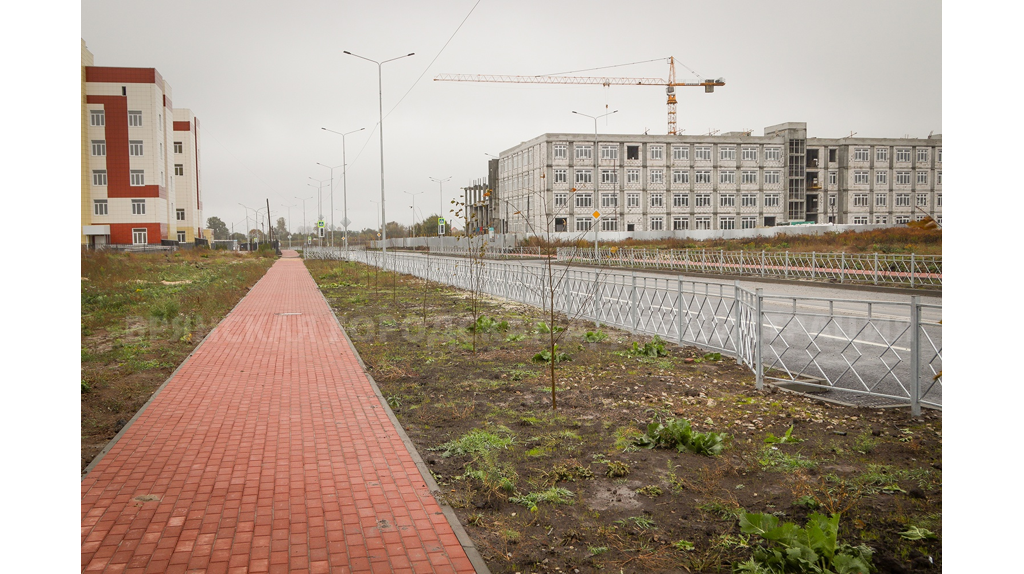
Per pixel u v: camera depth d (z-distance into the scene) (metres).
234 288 24.42
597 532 4.16
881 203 81.38
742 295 9.66
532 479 5.06
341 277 31.95
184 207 81.00
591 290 17.41
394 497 4.71
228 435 6.22
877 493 4.68
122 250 55.91
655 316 13.66
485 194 20.28
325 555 3.84
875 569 3.62
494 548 3.96
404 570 3.67
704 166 74.00
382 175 35.81
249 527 4.21
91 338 12.84
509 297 20.78
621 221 71.81
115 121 59.59
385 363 9.81
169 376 9.15
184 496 4.71
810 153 81.25
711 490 4.78
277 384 8.48
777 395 7.78
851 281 23.28
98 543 3.98
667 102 106.62
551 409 7.22
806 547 3.61
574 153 70.62
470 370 9.46
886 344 7.11
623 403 7.41
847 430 6.26
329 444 5.95
